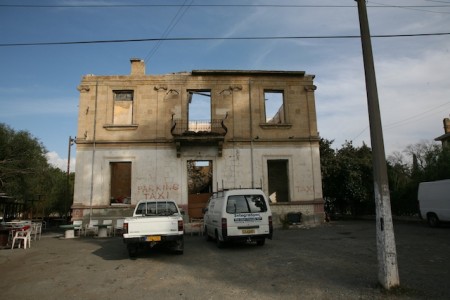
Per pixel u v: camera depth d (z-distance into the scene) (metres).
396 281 6.43
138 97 20.73
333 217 31.52
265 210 12.67
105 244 14.89
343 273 7.91
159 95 20.80
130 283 7.73
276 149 20.83
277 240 14.43
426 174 23.72
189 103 21.72
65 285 7.70
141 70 21.73
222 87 21.22
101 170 19.78
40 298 6.73
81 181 19.58
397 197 25.81
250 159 20.55
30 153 25.39
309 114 21.38
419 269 8.18
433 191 18.70
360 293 6.33
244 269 8.79
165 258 10.84
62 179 39.88
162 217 11.15
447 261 9.12
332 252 10.84
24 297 6.82
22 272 9.28
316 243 13.07
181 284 7.49
